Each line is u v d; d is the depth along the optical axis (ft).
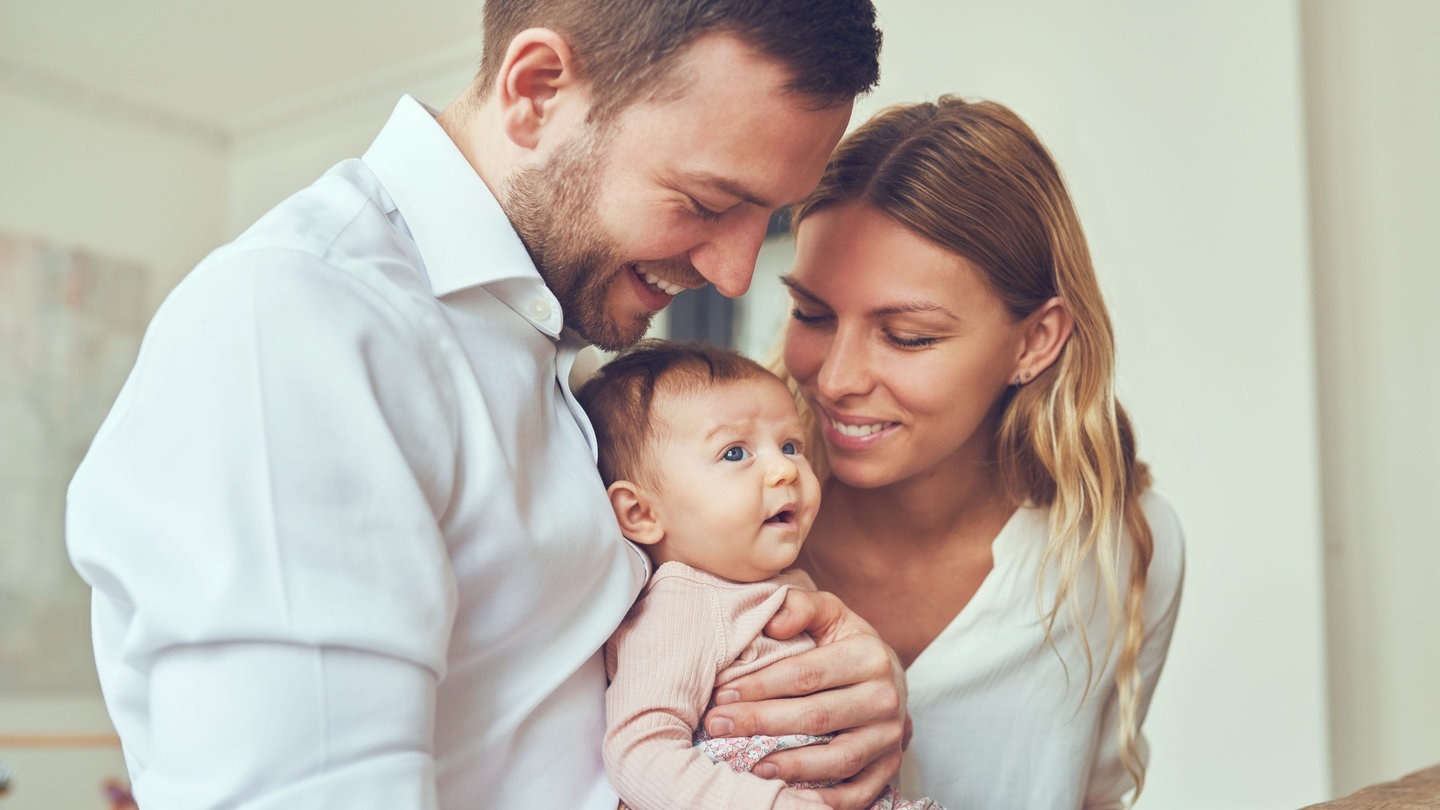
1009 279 4.04
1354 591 8.48
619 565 3.08
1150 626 4.75
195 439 2.23
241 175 16.43
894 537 4.54
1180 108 8.78
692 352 3.70
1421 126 8.68
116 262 15.25
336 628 2.16
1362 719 8.39
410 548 2.32
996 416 4.43
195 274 2.46
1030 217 4.09
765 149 2.84
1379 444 8.61
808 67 2.78
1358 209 8.79
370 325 2.48
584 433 3.24
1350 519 8.55
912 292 3.91
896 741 3.38
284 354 2.31
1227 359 8.45
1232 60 8.62
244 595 2.13
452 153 2.98
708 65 2.77
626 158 2.87
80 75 14.83
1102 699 4.46
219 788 2.05
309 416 2.28
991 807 4.32
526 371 2.95
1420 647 8.37
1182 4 8.83
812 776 3.16
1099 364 4.31
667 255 2.99
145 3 13.07
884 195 3.96
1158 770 8.38
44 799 13.07
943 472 4.36
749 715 3.13
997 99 9.50
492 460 2.67
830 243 4.05
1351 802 3.43
